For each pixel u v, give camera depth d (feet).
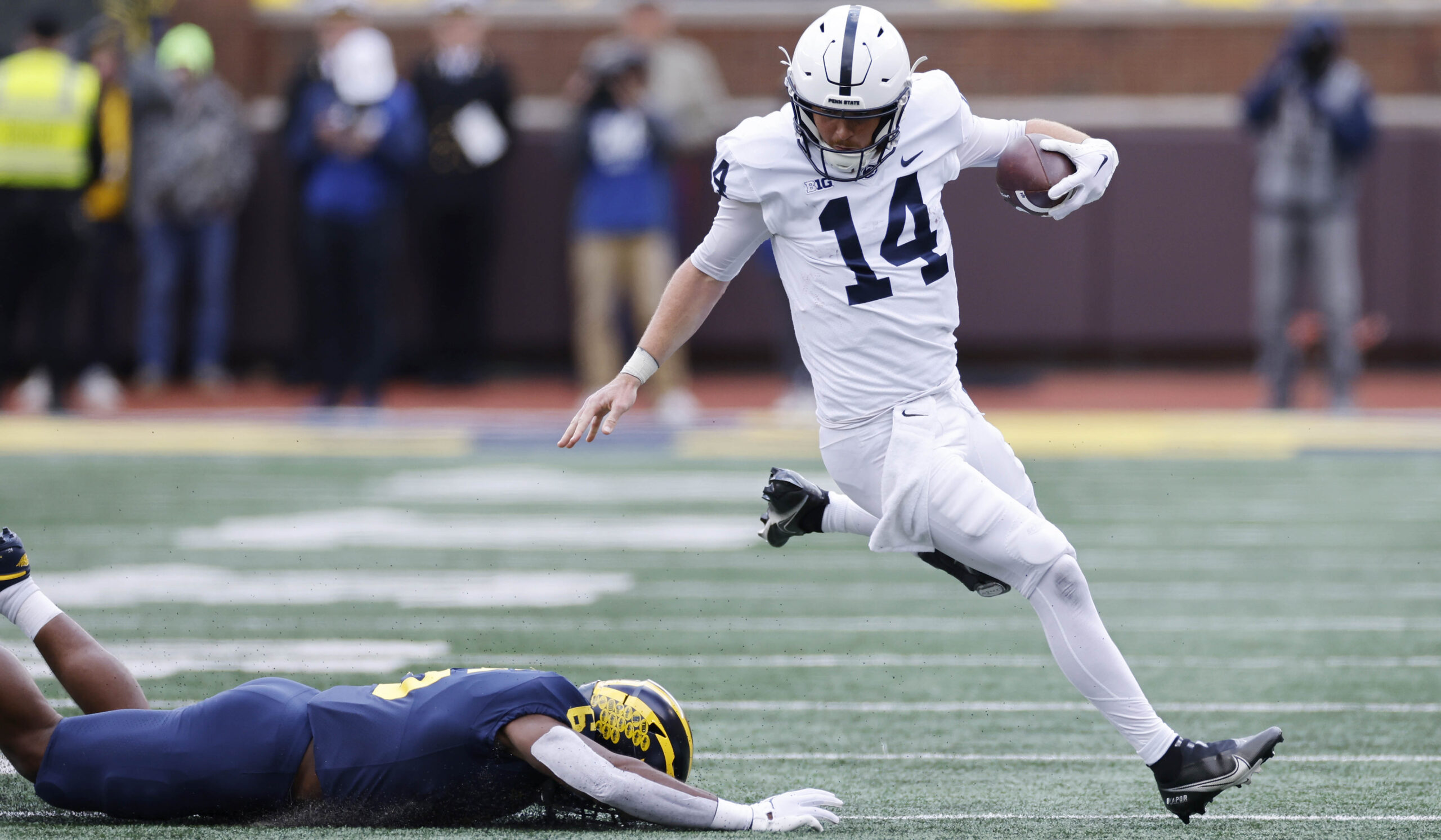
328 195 141.90
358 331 147.13
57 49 140.97
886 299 48.37
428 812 45.60
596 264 146.30
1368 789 52.65
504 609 81.25
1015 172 51.01
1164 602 84.94
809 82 46.62
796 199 48.32
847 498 54.19
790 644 75.15
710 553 97.30
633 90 144.25
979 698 65.92
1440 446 136.46
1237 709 63.57
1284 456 135.85
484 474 125.90
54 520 104.53
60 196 140.56
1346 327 145.28
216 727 45.47
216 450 135.95
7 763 53.93
